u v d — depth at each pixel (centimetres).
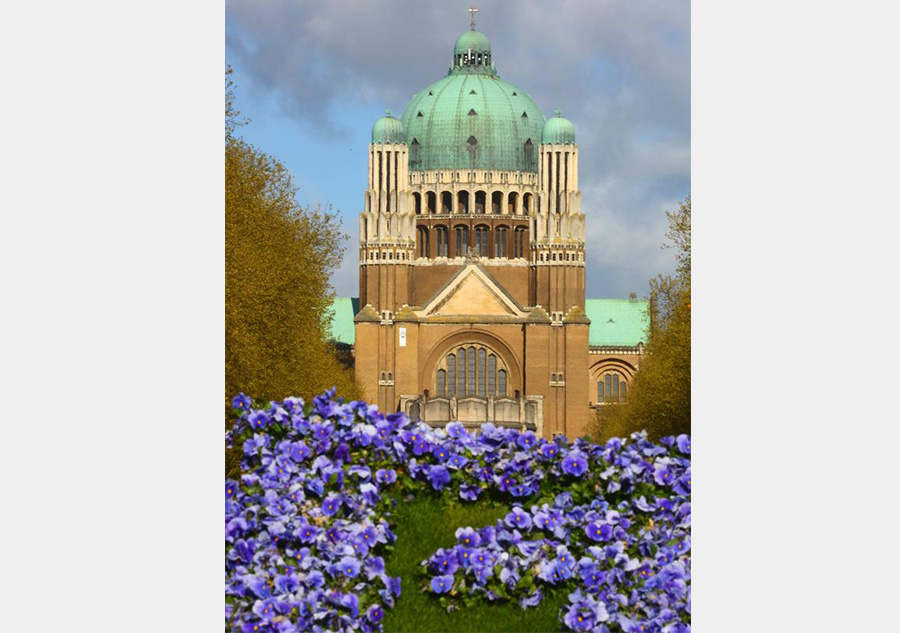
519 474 3334
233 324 5816
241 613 2812
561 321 17150
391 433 3397
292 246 7338
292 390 6856
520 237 18712
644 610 2906
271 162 7269
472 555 3045
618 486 3234
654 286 9462
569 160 17600
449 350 17212
